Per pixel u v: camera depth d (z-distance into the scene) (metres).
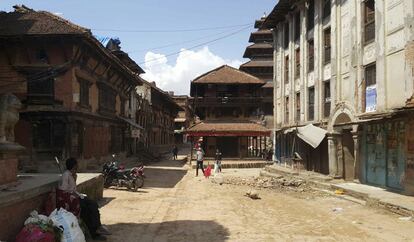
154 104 61.41
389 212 14.18
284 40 35.81
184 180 27.22
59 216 8.43
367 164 20.81
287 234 10.95
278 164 36.25
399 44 17.61
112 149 35.53
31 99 24.88
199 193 20.12
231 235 10.84
